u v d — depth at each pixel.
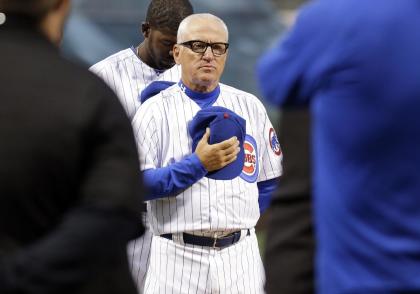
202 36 16.67
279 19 48.03
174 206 16.48
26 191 9.09
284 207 9.71
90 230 8.92
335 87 9.29
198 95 16.86
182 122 16.69
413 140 9.16
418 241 9.16
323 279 9.45
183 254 16.62
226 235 16.69
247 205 16.84
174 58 17.53
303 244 9.66
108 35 44.69
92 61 43.88
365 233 9.24
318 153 9.42
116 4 44.88
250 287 17.00
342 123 9.26
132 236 9.54
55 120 9.10
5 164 9.05
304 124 9.58
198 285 16.64
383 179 9.21
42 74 9.29
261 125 17.42
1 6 9.59
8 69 9.33
